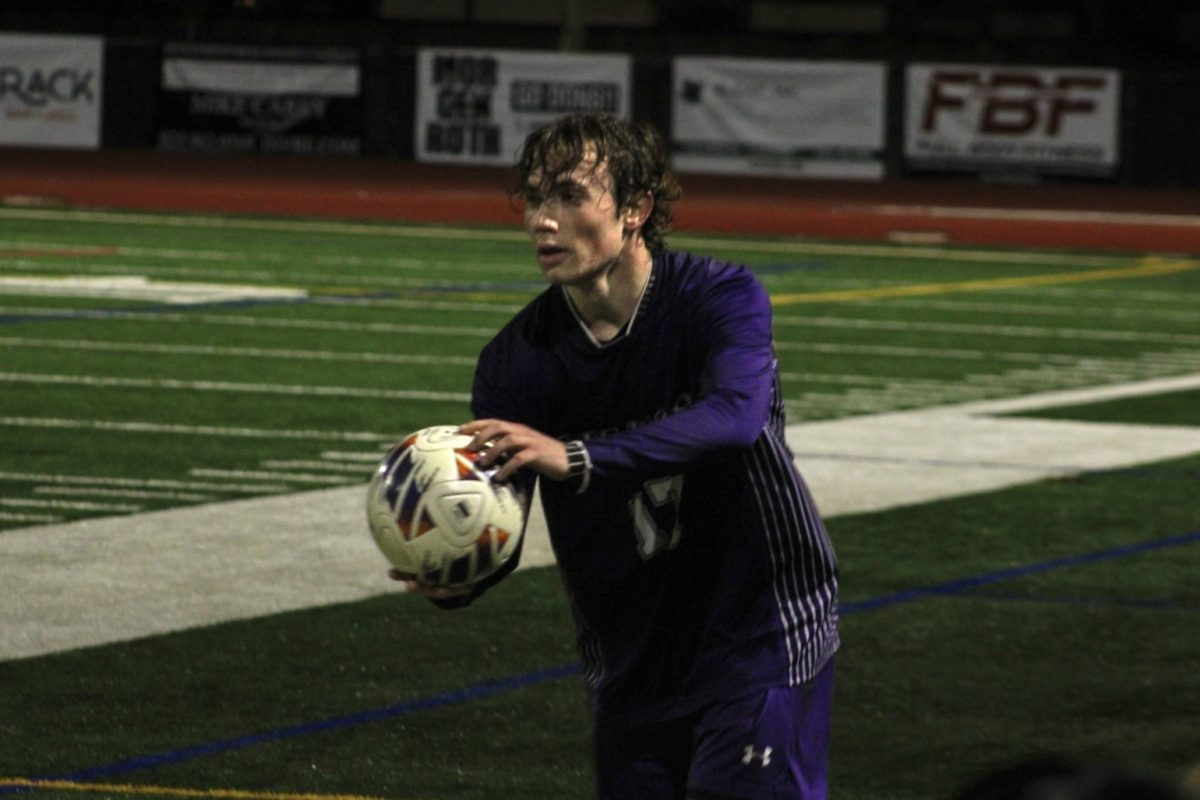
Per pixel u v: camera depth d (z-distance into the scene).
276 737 17.67
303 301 58.62
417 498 10.10
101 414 37.16
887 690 19.58
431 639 21.34
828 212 97.62
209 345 48.12
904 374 46.28
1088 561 26.08
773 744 10.91
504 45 132.75
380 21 133.00
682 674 11.18
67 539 26.05
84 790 15.95
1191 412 40.97
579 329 11.02
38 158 109.00
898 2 133.50
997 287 69.81
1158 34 129.88
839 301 63.25
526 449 10.05
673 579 11.12
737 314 10.77
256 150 101.81
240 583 23.75
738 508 10.96
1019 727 18.33
